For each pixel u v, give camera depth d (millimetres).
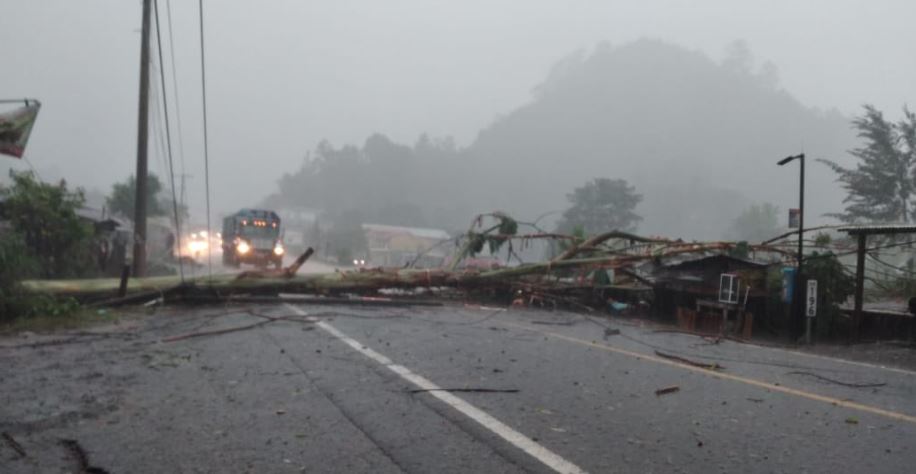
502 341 9602
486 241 18656
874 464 4102
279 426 4656
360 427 4668
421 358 7758
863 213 40125
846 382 7121
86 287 12922
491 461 3982
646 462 4039
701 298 13258
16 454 3945
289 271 15148
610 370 7336
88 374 6363
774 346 10711
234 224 36281
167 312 12484
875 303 15914
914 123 39531
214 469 3748
